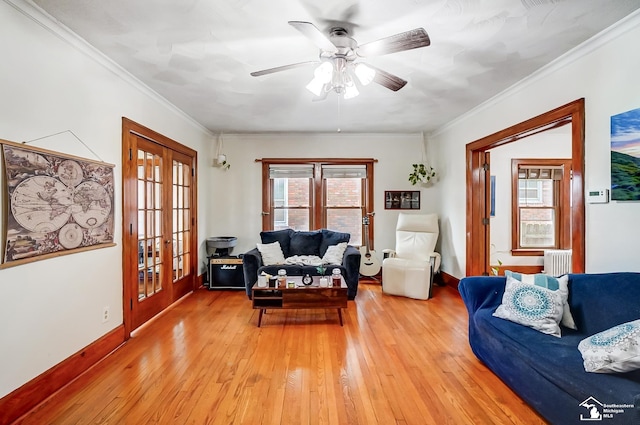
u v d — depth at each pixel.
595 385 1.46
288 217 5.44
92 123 2.46
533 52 2.48
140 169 3.22
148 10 1.93
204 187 4.96
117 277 2.77
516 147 5.30
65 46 2.18
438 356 2.56
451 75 2.92
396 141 5.39
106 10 1.92
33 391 1.89
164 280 3.73
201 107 3.87
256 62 2.63
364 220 5.32
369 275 5.25
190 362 2.46
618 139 2.13
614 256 2.18
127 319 2.88
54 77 2.09
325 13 1.96
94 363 2.42
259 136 5.34
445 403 1.95
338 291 3.20
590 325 2.00
